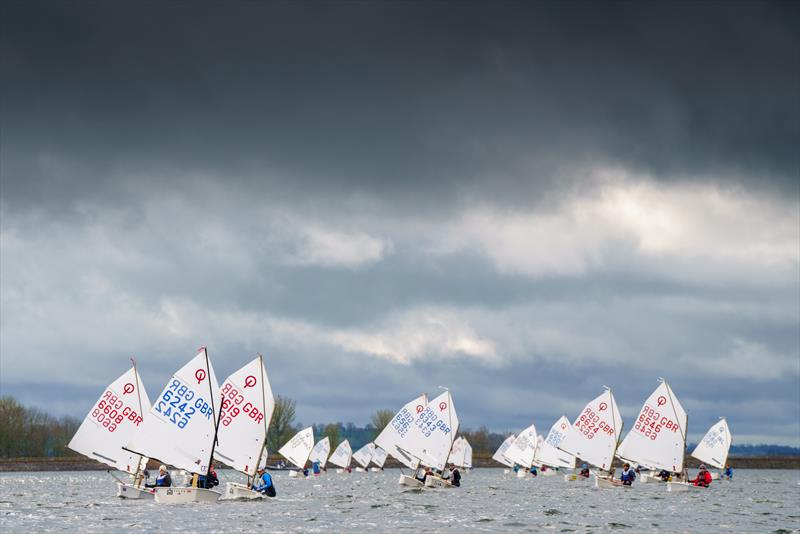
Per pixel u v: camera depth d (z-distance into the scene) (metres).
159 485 95.38
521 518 80.56
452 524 73.94
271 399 89.56
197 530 65.06
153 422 80.19
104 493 112.00
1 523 69.62
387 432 120.94
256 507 83.81
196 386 81.88
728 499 110.19
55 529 65.38
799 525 76.31
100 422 99.19
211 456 82.50
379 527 70.44
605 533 68.94
